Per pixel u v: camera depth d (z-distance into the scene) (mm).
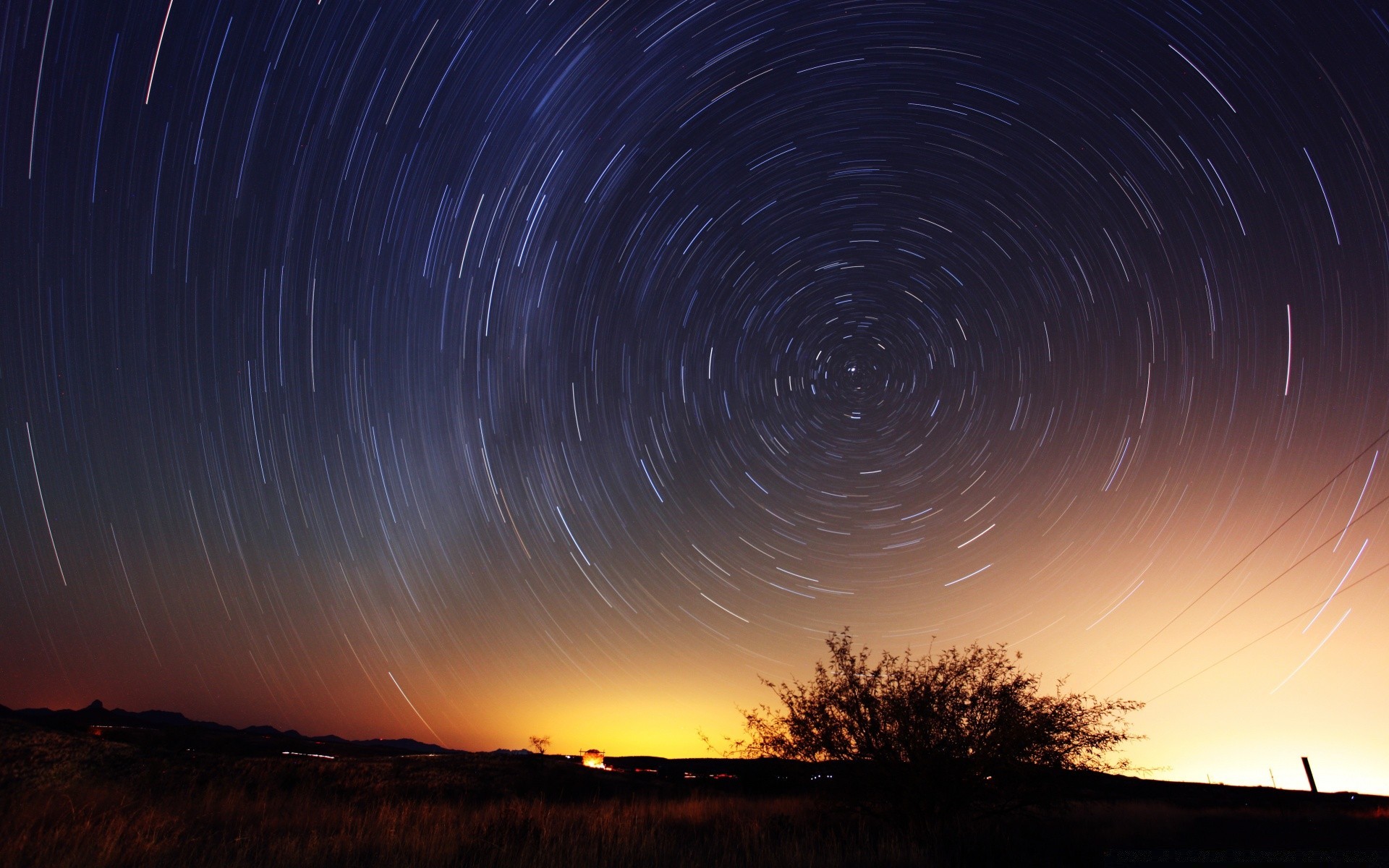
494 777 15859
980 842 8438
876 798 10047
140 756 11250
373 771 14953
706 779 19219
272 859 6109
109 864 5535
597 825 8219
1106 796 11797
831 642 10656
